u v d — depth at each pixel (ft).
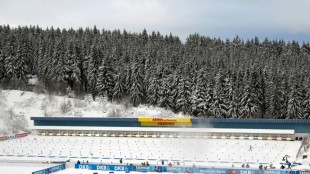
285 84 318.24
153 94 333.01
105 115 323.16
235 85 319.68
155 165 189.57
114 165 187.93
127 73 345.72
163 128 261.65
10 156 220.84
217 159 210.79
